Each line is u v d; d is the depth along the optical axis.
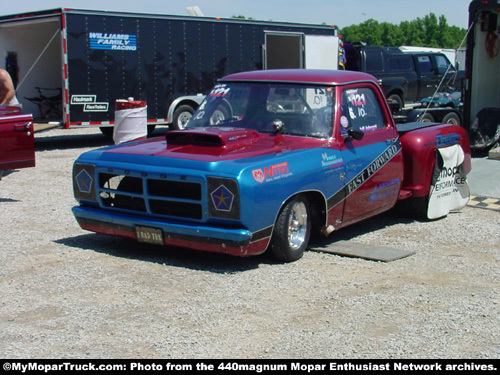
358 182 6.62
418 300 5.05
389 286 5.38
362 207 6.77
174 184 5.70
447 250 6.53
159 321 4.58
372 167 6.80
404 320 4.63
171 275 5.61
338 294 5.16
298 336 4.33
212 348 4.12
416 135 7.55
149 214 5.88
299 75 6.85
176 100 15.65
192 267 5.84
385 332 4.41
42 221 7.72
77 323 4.55
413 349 4.13
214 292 5.18
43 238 6.89
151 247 6.52
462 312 4.80
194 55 15.92
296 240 6.07
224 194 5.38
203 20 15.98
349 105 6.71
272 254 5.97
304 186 5.90
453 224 7.65
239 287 5.30
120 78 14.64
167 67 15.44
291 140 6.32
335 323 4.56
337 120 6.45
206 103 7.11
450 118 13.43
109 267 5.84
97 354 4.04
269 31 17.50
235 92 6.96
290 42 18.77
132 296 5.09
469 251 6.49
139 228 5.89
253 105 6.76
